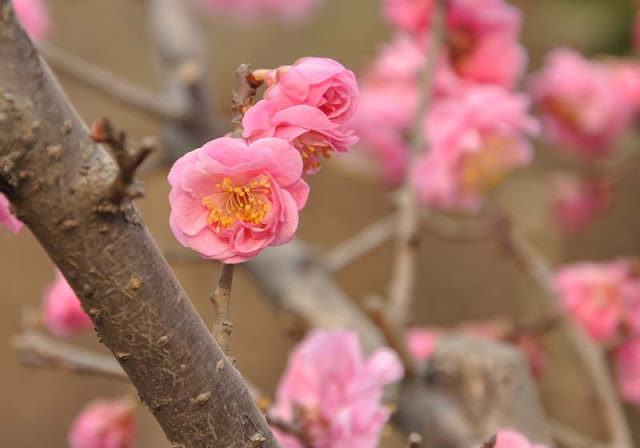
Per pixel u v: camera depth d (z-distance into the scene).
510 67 1.26
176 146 1.45
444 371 1.05
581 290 1.31
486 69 1.26
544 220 1.77
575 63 1.56
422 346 1.14
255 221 0.87
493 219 1.34
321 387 0.98
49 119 0.85
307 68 0.88
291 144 0.88
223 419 0.87
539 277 1.28
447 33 1.25
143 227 0.86
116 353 0.87
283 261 1.32
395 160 1.48
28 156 0.85
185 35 1.57
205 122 1.44
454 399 1.04
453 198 1.27
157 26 1.59
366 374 0.98
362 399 0.98
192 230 0.87
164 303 0.86
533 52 1.90
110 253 0.86
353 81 0.88
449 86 1.26
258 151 0.87
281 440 0.98
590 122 1.55
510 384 1.04
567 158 1.77
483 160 1.23
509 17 1.24
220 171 0.87
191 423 0.87
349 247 1.38
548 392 1.72
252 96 0.89
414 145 1.17
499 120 1.21
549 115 1.58
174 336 0.86
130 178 0.85
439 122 1.24
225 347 0.88
